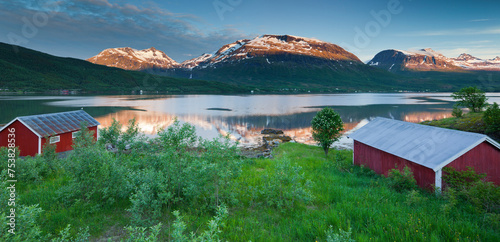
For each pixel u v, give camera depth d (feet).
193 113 288.92
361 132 78.18
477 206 37.35
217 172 38.29
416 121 227.81
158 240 28.35
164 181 37.22
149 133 168.35
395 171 52.49
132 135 53.21
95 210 34.60
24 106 323.78
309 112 311.06
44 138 88.84
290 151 106.93
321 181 56.13
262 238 29.07
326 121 93.25
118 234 30.04
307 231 30.99
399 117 255.91
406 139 62.23
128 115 259.39
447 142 53.11
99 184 37.65
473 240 27.81
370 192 47.09
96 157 37.96
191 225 32.14
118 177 39.40
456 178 46.03
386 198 43.52
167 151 38.29
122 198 39.83
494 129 94.38
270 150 114.42
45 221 31.73
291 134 177.78
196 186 37.47
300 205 40.22
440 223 32.09
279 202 39.14
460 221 32.91
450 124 122.21
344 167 71.92
